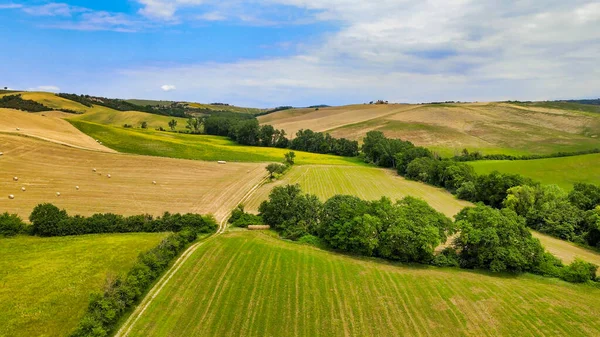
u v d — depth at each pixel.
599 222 64.00
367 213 56.00
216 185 88.38
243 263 48.03
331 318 37.84
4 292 36.75
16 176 71.38
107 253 46.84
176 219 59.09
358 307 40.06
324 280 45.50
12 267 41.97
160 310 37.19
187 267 46.03
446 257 53.53
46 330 32.06
